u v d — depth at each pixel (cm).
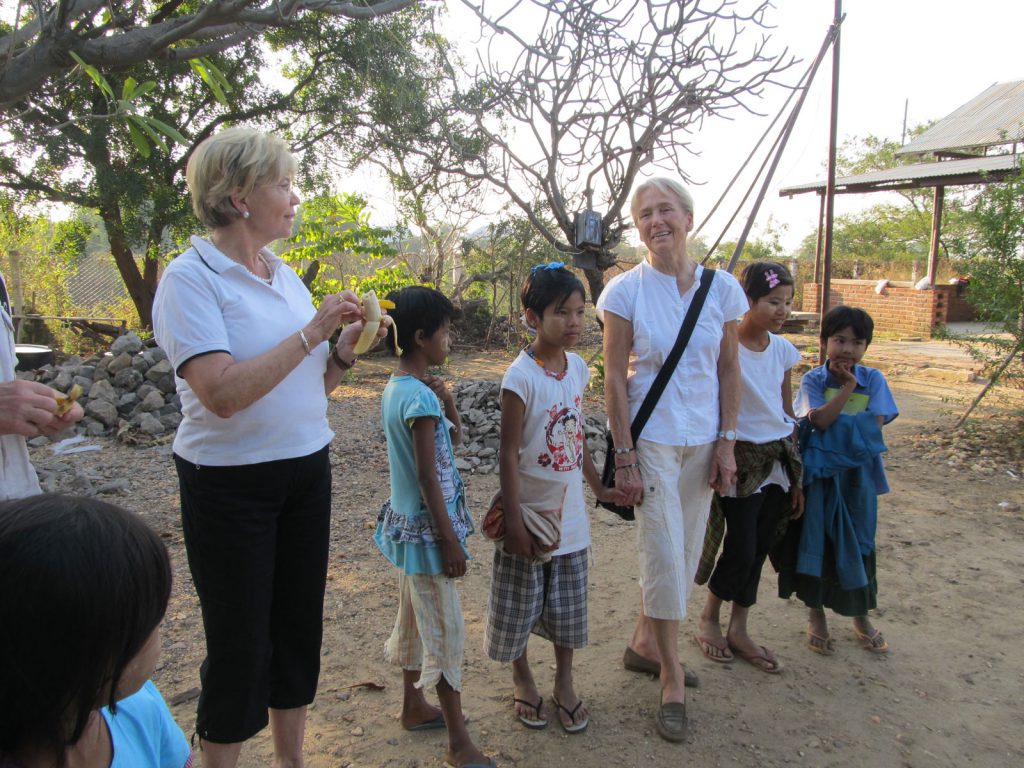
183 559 411
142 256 1756
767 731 267
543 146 608
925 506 512
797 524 316
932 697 291
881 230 2973
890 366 1102
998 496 531
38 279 2342
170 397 742
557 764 247
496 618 258
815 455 308
